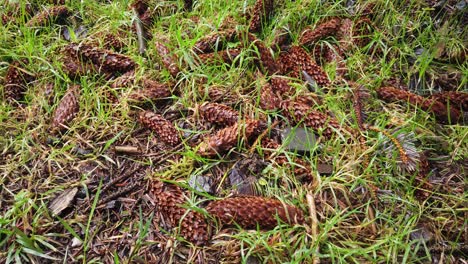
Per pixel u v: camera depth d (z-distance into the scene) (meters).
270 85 0.61
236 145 0.54
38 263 0.46
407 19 0.68
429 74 0.64
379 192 0.51
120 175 0.53
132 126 0.58
